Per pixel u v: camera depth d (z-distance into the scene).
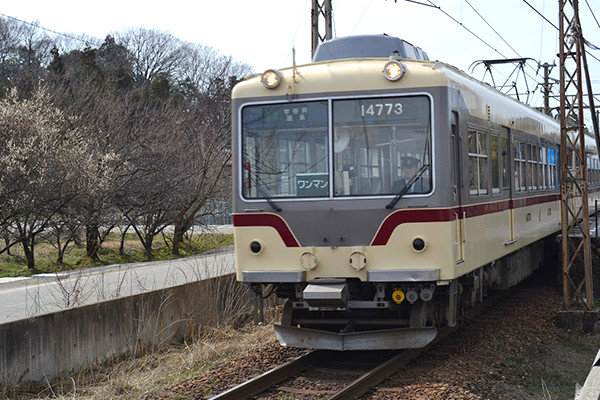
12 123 19.84
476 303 11.32
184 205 26.08
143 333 9.03
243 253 7.96
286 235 7.82
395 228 7.56
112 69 40.88
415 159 7.56
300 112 7.84
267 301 11.81
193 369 8.26
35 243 21.12
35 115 20.64
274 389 7.04
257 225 7.90
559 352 9.45
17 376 7.25
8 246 20.34
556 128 15.44
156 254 26.17
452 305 7.91
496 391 7.04
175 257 25.52
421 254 7.52
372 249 7.60
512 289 14.36
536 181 12.94
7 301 13.39
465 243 8.12
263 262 7.90
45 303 13.00
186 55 51.16
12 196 19.48
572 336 10.48
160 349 9.16
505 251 10.29
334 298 7.40
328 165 7.72
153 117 27.28
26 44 45.12
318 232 7.73
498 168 10.08
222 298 10.94
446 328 9.37
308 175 7.79
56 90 26.53
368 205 7.61
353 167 7.69
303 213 7.77
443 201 7.48
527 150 12.23
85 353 8.16
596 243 13.96
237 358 8.55
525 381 7.81
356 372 7.74
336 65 7.89
